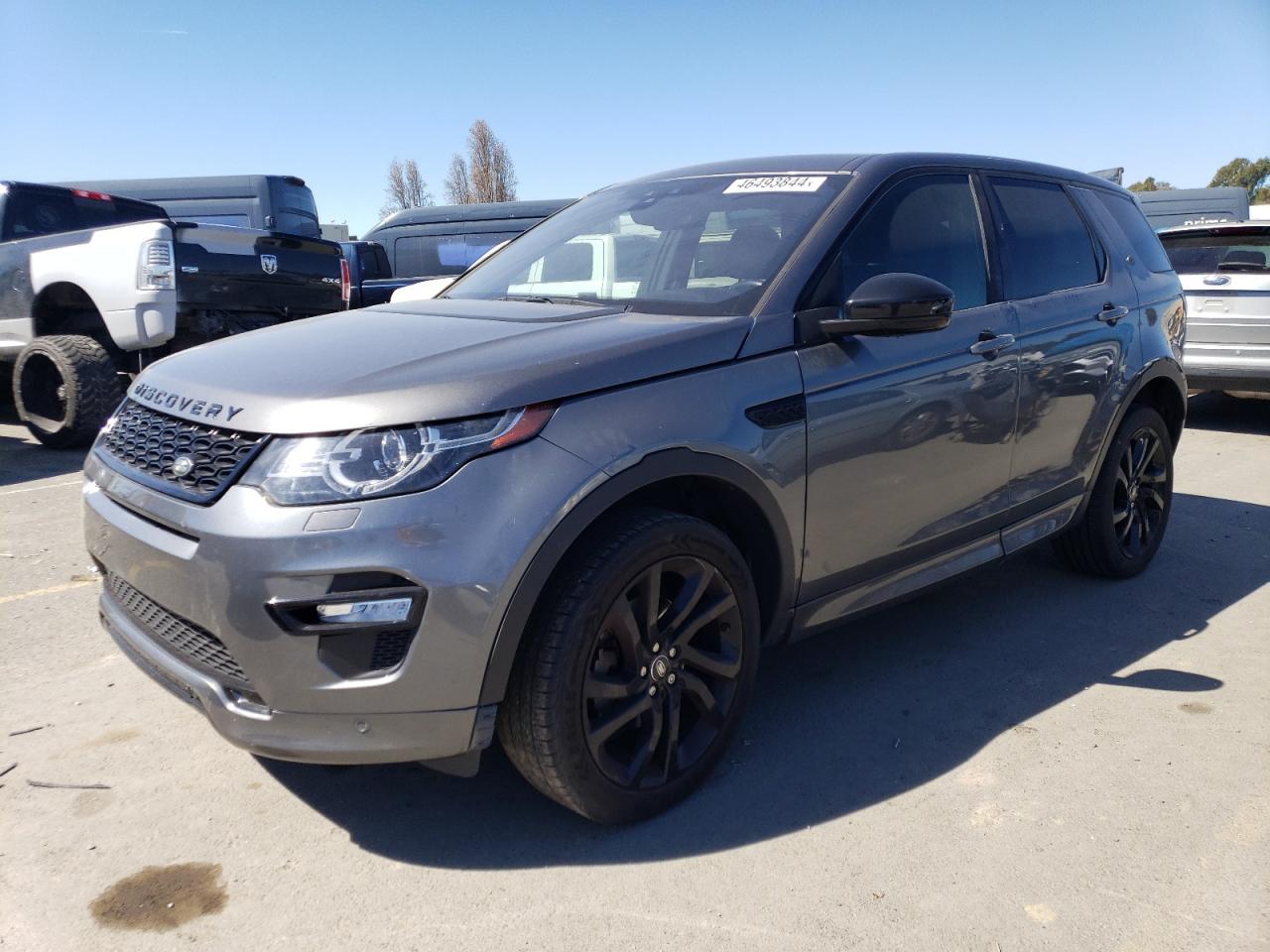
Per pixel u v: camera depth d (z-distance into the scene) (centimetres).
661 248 336
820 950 219
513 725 241
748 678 284
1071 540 452
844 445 296
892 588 332
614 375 250
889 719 327
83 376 720
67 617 409
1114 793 282
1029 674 362
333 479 220
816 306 299
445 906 233
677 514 258
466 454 225
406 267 1686
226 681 235
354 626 220
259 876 244
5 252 772
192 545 231
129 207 934
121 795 278
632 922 227
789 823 267
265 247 798
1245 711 333
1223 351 854
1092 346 404
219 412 240
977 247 369
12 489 634
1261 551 515
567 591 236
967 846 256
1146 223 496
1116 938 223
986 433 350
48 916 228
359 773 292
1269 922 228
